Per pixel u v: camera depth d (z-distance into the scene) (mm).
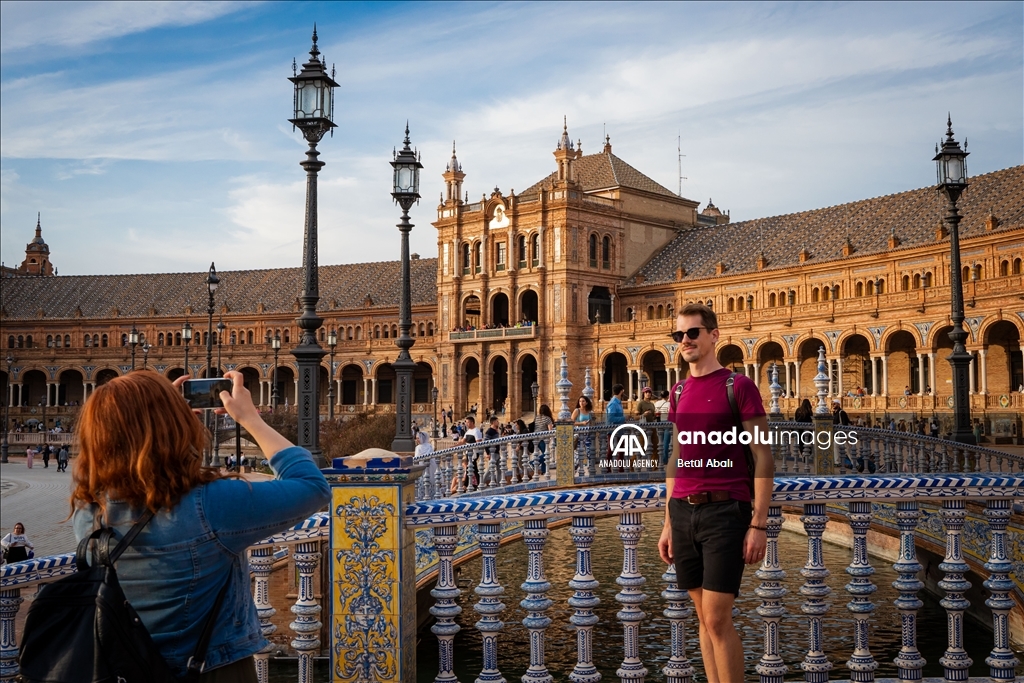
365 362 110375
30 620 3969
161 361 120000
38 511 41094
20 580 6438
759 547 5574
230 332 120625
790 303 80000
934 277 68500
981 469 20891
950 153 20547
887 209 78938
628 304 94812
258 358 116938
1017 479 6934
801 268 78375
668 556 6164
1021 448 47031
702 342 5934
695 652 19500
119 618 3842
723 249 91188
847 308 70125
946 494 6898
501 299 99438
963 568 6988
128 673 3811
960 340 20609
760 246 87438
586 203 92125
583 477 22703
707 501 5719
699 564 5809
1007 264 63469
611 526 36625
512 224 94250
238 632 4211
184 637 4023
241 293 123375
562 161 92000
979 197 69875
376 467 6438
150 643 3861
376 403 110125
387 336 112250
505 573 28781
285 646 13297
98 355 122062
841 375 70062
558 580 27484
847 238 78312
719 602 5598
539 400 91125
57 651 3889
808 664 6871
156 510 3965
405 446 21656
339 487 6453
